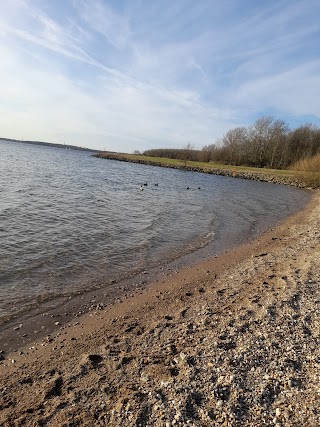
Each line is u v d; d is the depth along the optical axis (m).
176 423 4.57
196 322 7.68
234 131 100.81
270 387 5.31
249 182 58.78
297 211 27.23
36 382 5.60
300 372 5.70
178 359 6.12
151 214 21.34
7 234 14.15
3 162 54.09
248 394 5.14
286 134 93.31
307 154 86.12
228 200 31.88
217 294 9.56
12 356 6.43
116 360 6.19
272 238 17.06
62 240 14.02
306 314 7.89
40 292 9.23
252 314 7.95
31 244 13.14
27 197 23.61
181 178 56.88
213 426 4.54
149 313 8.38
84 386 5.45
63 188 30.31
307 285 9.80
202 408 4.86
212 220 21.11
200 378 5.51
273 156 89.19
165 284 10.44
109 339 7.04
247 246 15.45
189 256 13.46
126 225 17.69
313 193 44.44
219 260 13.12
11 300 8.63
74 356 6.41
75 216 18.84
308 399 5.01
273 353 6.25
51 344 6.87
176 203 27.33
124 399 5.05
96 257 12.43
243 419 4.64
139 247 14.10
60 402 5.05
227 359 6.04
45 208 20.38
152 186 39.59
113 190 32.44
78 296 9.21
